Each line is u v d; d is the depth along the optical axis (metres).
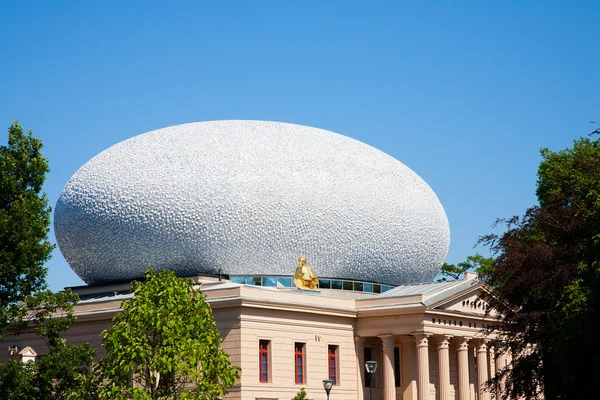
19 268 70.94
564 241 73.00
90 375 67.50
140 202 95.12
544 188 104.56
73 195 99.56
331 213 96.88
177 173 95.25
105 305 92.81
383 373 96.69
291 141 99.69
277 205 95.00
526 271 72.19
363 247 98.69
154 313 65.12
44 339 92.44
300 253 96.12
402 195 102.56
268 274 95.69
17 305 71.88
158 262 95.50
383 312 94.94
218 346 68.00
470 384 101.81
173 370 63.81
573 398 63.34
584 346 61.34
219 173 95.12
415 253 103.44
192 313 66.81
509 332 74.81
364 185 99.50
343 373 94.50
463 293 98.19
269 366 88.12
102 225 96.56
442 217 108.69
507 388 73.56
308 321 92.00
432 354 98.75
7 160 72.31
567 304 64.62
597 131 76.25
